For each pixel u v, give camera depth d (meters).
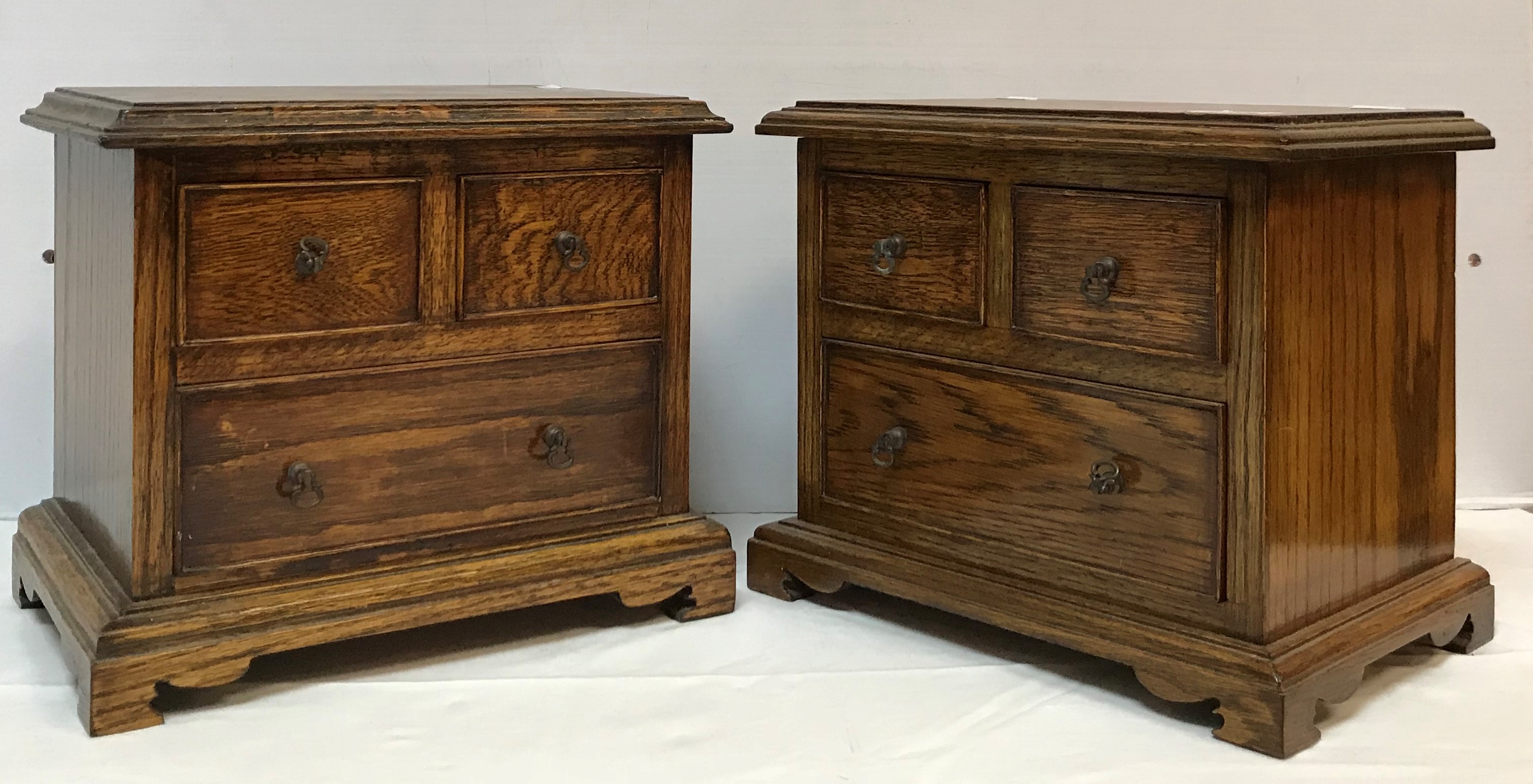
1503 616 2.50
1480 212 3.12
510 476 2.33
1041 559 2.26
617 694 2.17
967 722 2.07
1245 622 2.01
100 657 1.99
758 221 3.13
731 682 2.22
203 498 2.07
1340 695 2.04
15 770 1.88
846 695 2.17
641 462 2.46
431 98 2.21
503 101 2.22
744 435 3.21
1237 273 1.97
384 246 2.16
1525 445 3.21
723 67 3.07
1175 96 3.10
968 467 2.35
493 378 2.29
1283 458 1.99
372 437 2.19
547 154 2.27
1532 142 3.10
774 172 3.12
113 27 2.89
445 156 2.19
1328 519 2.09
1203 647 2.03
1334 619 2.10
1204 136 1.95
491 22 3.01
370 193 2.13
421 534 2.25
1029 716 2.10
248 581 2.12
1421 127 2.10
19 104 2.88
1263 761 1.94
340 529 2.19
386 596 2.19
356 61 2.98
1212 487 2.03
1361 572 2.17
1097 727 2.06
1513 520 3.06
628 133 2.30
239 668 2.07
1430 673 2.25
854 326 2.49
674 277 2.44
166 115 1.97
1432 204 2.23
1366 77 3.09
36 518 2.51
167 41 2.91
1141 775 1.90
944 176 2.31
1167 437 2.08
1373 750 1.97
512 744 1.99
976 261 2.28
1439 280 2.27
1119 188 2.09
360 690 2.18
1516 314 3.16
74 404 2.39
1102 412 2.16
